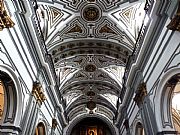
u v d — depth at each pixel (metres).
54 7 10.98
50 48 11.79
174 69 6.74
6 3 6.32
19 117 7.64
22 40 7.73
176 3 5.99
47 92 11.67
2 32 6.21
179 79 7.25
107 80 16.67
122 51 12.47
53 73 11.60
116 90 16.72
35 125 9.41
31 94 9.00
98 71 15.89
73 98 19.52
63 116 17.02
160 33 7.50
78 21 11.84
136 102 10.22
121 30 11.75
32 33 8.27
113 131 20.56
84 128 23.38
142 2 10.34
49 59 10.63
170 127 7.45
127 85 11.38
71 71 15.70
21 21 7.48
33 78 9.26
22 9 7.31
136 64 9.80
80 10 11.38
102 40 12.64
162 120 7.55
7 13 6.30
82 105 21.19
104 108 21.23
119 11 11.23
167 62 7.05
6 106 7.66
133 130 11.56
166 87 7.60
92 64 15.05
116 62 13.86
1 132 7.29
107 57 13.73
